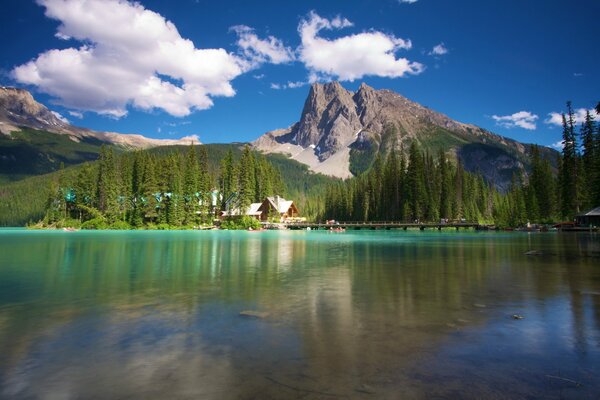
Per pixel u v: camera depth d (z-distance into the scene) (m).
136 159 111.88
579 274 20.16
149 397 6.57
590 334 9.88
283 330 10.28
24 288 16.52
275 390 6.77
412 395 6.57
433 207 108.44
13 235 70.56
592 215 67.62
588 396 6.53
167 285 17.23
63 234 75.62
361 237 65.31
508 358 8.26
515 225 94.38
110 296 14.83
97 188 109.62
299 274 20.62
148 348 8.95
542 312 12.13
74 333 10.13
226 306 13.11
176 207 103.88
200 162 119.56
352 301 13.80
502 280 18.30
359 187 143.75
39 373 7.59
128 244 44.47
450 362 8.02
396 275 20.12
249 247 40.59
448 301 13.76
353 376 7.35
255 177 133.75
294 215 138.25
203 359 8.23
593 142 76.88
